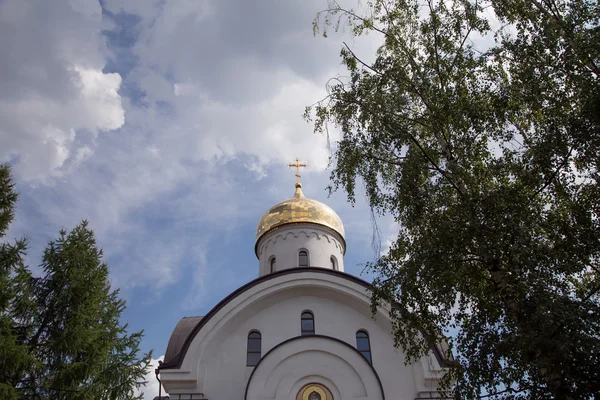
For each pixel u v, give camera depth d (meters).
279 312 20.09
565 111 11.88
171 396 17.73
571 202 11.62
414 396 17.88
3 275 14.54
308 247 25.45
